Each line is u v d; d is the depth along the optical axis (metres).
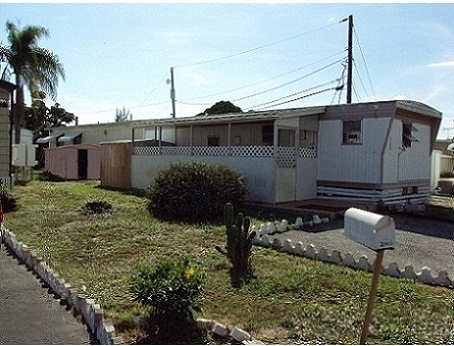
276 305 5.48
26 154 20.30
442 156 24.22
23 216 11.23
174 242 8.88
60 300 5.56
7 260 7.37
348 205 13.86
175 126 18.58
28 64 25.36
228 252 7.10
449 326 4.86
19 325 4.77
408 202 15.94
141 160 18.62
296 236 9.76
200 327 4.71
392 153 14.84
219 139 18.25
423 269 6.58
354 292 5.95
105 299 5.49
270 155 14.18
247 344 4.36
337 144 15.34
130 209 12.56
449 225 11.66
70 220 10.82
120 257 7.68
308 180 15.50
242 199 12.98
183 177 11.94
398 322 4.96
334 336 4.59
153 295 4.58
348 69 21.67
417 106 15.44
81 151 25.06
